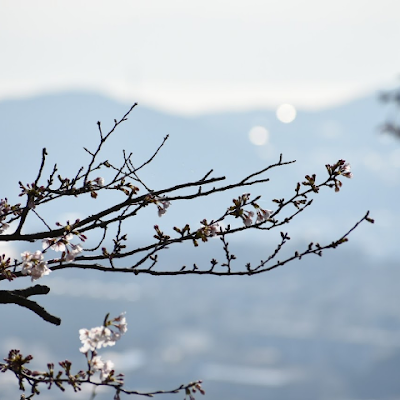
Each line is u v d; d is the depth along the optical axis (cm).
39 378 1012
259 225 1138
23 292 1106
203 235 1137
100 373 1030
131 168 1155
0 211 1201
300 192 1172
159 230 1155
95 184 1169
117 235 1160
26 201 1140
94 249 1157
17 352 1023
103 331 1046
